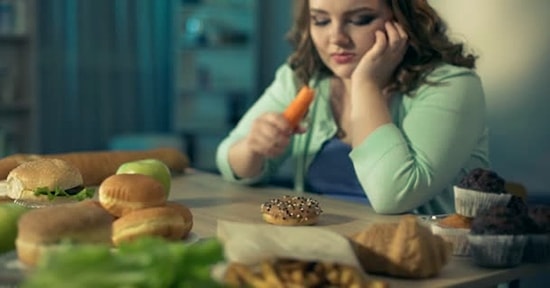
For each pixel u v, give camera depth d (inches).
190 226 42.2
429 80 59.8
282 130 60.5
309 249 35.0
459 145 56.7
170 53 187.6
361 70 57.9
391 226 38.4
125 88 183.0
